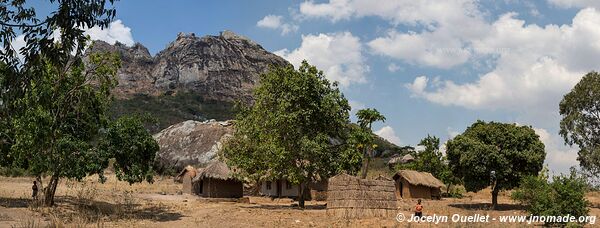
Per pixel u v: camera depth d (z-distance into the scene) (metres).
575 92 41.50
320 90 31.25
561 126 41.81
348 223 21.16
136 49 172.75
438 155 53.28
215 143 63.72
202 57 163.00
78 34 12.35
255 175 31.94
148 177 25.62
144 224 20.84
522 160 32.41
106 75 24.81
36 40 12.12
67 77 23.20
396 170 50.47
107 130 24.22
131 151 24.42
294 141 30.69
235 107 35.41
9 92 12.46
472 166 32.94
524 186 23.98
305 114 30.08
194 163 61.56
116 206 25.75
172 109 130.62
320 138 30.06
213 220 22.62
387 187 25.08
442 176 50.97
